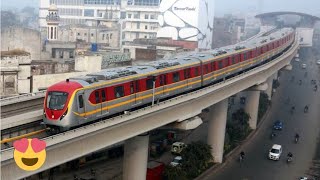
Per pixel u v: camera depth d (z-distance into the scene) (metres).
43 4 160.50
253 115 74.75
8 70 47.62
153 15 144.88
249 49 62.28
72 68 57.56
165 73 41.09
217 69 51.44
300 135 73.44
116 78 34.84
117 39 108.88
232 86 54.66
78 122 30.38
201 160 53.28
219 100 51.38
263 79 68.94
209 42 161.62
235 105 92.00
